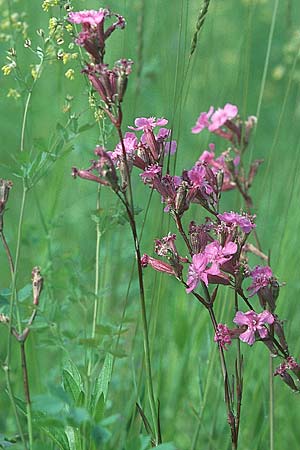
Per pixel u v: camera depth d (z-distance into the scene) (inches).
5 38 32.4
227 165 29.5
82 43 24.5
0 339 35.6
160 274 33.9
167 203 25.4
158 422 26.0
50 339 27.6
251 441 32.4
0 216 26.4
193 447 30.6
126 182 24.8
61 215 33.3
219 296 33.1
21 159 27.6
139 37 36.0
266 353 33.4
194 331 35.3
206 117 28.9
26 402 26.5
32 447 25.6
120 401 31.7
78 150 37.9
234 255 25.2
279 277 33.7
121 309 35.8
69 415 23.8
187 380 34.4
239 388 25.6
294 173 33.7
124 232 37.3
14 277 26.4
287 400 33.6
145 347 25.5
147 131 25.7
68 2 29.0
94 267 33.0
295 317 35.5
